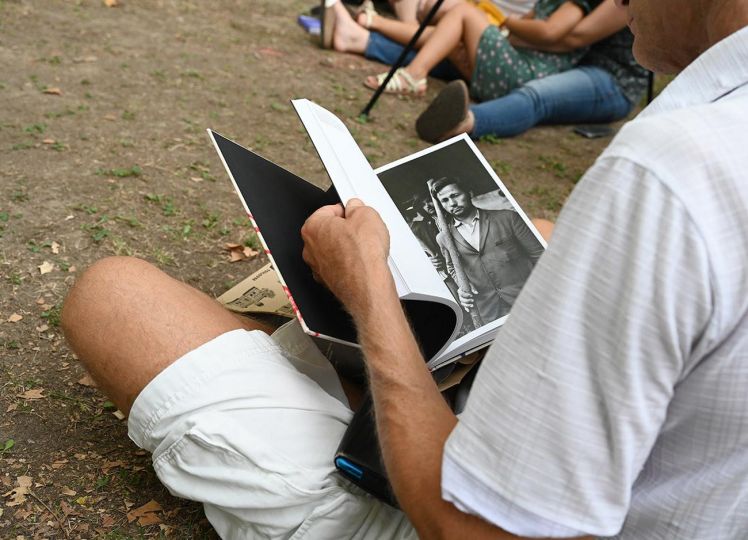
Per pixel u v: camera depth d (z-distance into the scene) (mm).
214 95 3930
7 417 1800
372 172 1456
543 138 4418
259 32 5074
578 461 849
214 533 1586
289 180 1504
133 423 1350
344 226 1188
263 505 1250
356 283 1123
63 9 4629
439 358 1336
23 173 2838
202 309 1406
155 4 5109
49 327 2115
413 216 1534
